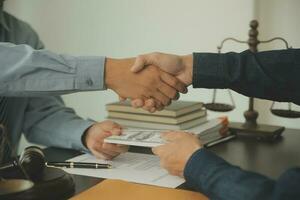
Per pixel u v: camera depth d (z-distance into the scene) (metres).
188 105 1.27
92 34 2.29
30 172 0.81
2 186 0.77
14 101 1.32
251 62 1.14
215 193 0.70
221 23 1.96
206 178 0.72
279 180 0.63
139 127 1.26
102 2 2.24
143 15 2.14
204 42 2.01
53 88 1.10
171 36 2.08
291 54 1.14
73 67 1.09
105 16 2.24
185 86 1.19
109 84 1.14
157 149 0.88
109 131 1.10
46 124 1.27
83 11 2.30
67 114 1.29
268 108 1.90
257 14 1.89
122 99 1.21
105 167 0.99
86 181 0.90
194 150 0.79
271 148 1.23
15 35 1.46
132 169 0.98
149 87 1.16
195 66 1.14
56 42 2.40
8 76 1.07
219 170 0.71
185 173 0.77
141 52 2.18
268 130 1.36
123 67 1.13
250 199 0.65
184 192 0.81
